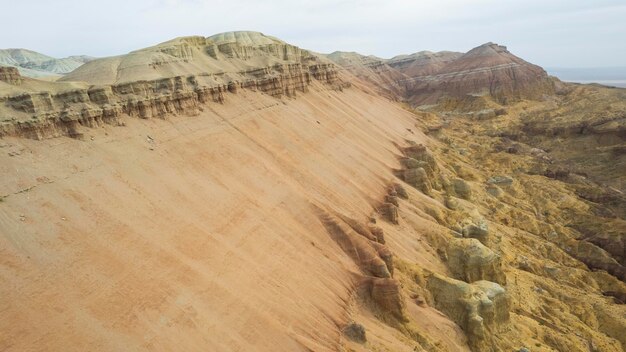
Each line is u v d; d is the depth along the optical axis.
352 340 34.66
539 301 52.97
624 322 51.62
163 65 55.59
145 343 24.75
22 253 24.25
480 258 51.66
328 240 45.47
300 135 67.56
